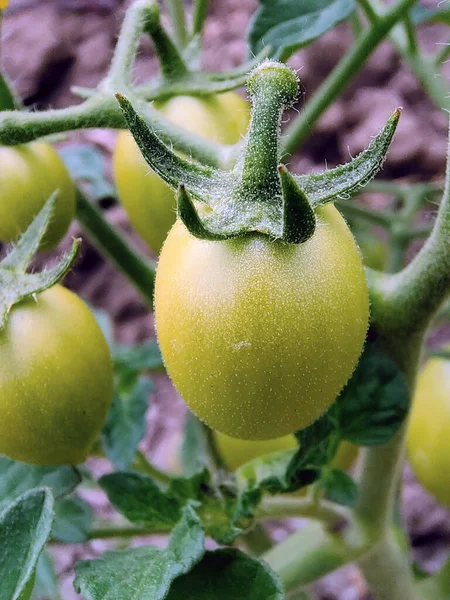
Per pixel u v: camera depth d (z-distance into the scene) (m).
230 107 0.19
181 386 0.13
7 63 0.44
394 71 0.41
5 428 0.16
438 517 0.37
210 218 0.12
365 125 0.40
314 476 0.18
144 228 0.20
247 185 0.13
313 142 0.41
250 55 0.20
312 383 0.13
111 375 0.17
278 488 0.18
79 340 0.16
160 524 0.18
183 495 0.18
